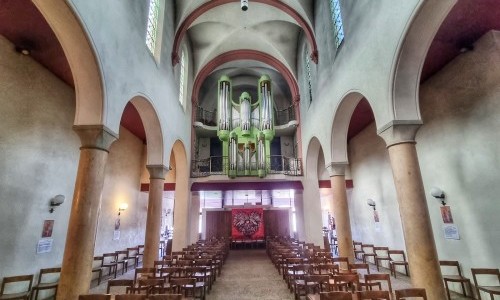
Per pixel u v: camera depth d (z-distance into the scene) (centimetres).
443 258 729
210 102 1952
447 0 450
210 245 1210
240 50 1528
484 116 616
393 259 998
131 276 988
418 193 510
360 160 1290
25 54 665
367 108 1022
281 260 913
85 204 496
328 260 739
